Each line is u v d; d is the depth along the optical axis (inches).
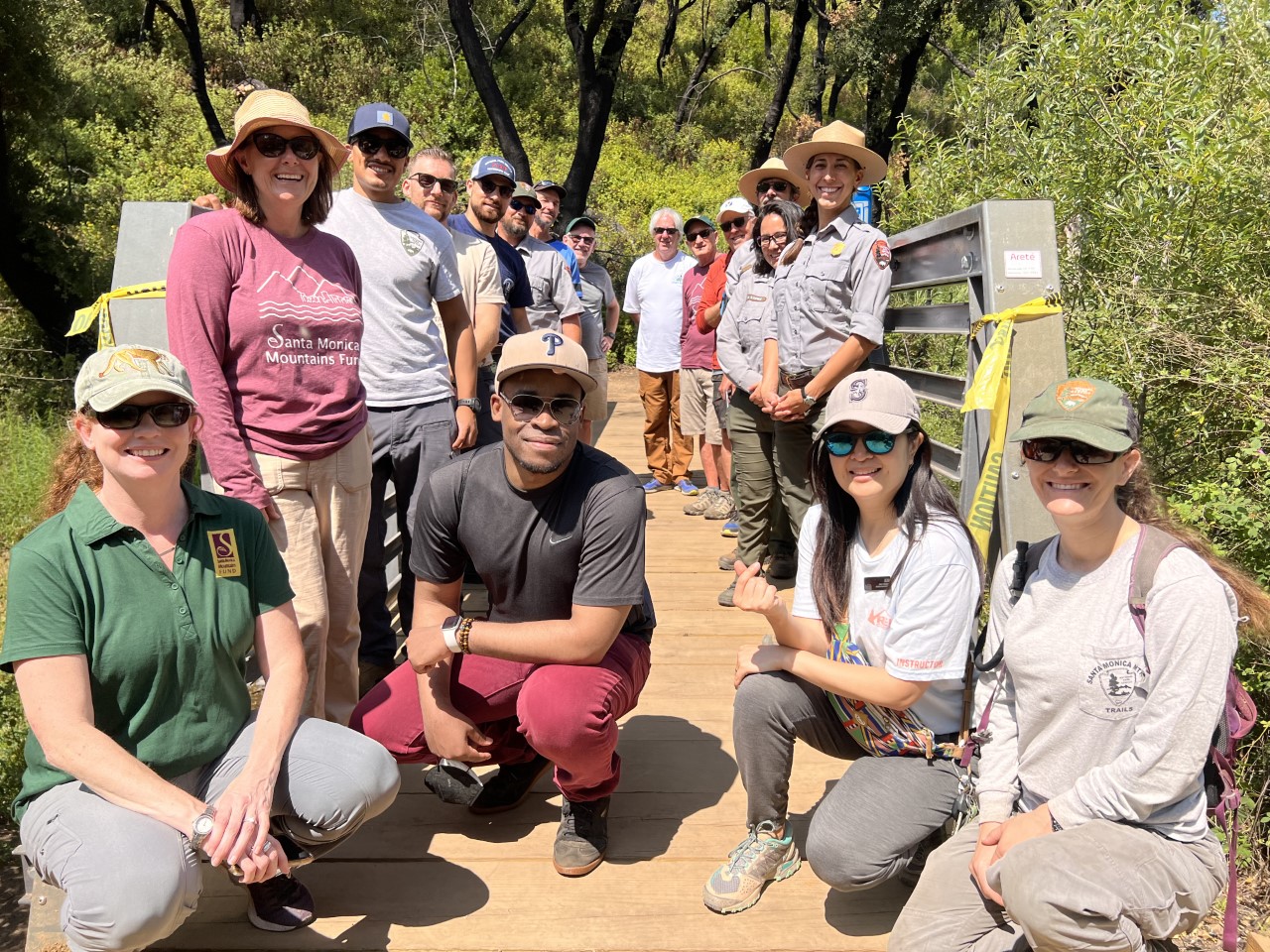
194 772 99.0
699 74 1087.6
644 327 304.7
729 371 201.0
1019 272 130.6
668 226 297.6
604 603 109.9
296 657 103.3
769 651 107.7
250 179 119.3
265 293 119.0
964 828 96.0
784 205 193.6
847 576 104.0
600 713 109.5
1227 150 178.7
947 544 98.3
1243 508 134.9
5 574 277.9
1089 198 211.8
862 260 171.5
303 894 107.8
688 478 317.4
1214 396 157.2
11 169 554.6
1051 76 241.4
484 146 908.0
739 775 138.6
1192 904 81.9
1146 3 233.3
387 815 130.0
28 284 553.0
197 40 689.0
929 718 103.6
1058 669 86.6
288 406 121.0
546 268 233.6
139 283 138.1
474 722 120.8
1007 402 127.4
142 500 93.2
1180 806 83.4
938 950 89.8
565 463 109.7
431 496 115.0
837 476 100.3
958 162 285.0
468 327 164.2
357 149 149.0
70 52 781.3
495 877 115.8
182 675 95.3
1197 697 79.8
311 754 100.1
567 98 1039.6
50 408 482.9
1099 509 84.8
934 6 711.1
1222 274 169.5
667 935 105.2
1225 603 80.9
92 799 90.9
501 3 1074.7
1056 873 79.4
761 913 108.7
